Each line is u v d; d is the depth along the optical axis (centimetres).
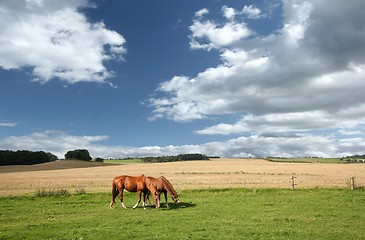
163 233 1641
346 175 5947
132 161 15762
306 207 2402
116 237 1577
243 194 3241
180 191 3441
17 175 7006
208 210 2320
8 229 1772
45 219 2064
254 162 12062
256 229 1709
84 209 2475
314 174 6250
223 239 1525
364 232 1659
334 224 1844
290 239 1523
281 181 4606
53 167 10331
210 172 7038
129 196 3256
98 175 6750
